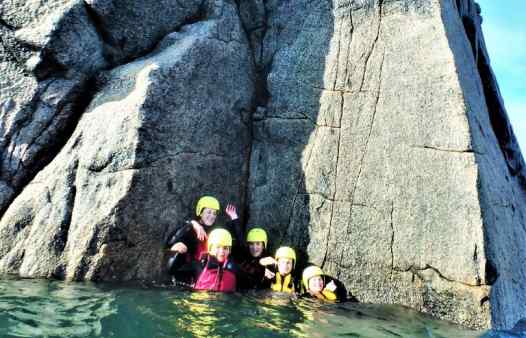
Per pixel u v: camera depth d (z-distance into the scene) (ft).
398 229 24.99
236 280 25.63
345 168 27.25
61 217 23.82
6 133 25.39
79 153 24.95
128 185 23.45
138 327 17.24
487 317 22.06
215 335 17.21
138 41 28.91
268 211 29.01
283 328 19.01
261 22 32.45
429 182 24.75
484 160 26.09
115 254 23.45
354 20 29.68
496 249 23.86
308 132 29.01
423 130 25.58
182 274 25.26
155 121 24.66
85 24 26.68
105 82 27.25
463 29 34.37
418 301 23.85
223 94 29.12
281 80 30.68
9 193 25.11
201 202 26.66
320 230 27.09
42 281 22.39
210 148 28.02
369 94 27.76
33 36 25.57
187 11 30.55
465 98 25.71
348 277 25.68
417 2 28.14
